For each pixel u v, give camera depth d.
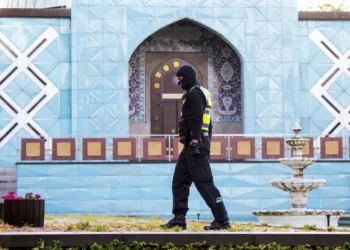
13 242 13.02
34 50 34.12
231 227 15.41
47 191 30.70
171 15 34.19
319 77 35.19
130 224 16.38
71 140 31.00
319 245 13.55
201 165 15.20
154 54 36.03
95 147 30.94
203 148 15.20
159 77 35.97
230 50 36.03
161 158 30.98
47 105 34.00
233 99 35.94
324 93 35.19
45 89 34.03
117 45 33.91
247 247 13.37
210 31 35.72
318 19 35.28
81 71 33.75
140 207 30.78
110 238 13.21
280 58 34.59
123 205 30.77
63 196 30.70
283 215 23.94
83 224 15.95
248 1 34.53
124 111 33.84
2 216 18.08
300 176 25.58
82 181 30.78
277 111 34.44
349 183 31.83
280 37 34.62
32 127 33.84
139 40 34.06
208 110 15.45
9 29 34.09
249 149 31.25
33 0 42.69
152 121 35.81
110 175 30.84
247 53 34.50
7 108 33.84
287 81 34.53
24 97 33.94
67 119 34.00
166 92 35.94
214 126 35.78
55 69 34.12
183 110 15.34
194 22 34.53
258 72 34.50
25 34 34.12
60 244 13.09
